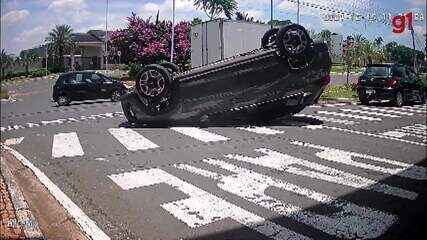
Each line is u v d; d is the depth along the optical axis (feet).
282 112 41.88
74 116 59.16
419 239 15.48
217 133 37.37
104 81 81.05
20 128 50.16
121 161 28.48
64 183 24.09
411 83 65.72
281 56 39.52
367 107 61.26
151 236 16.30
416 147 31.45
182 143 33.50
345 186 21.75
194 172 24.90
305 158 27.84
